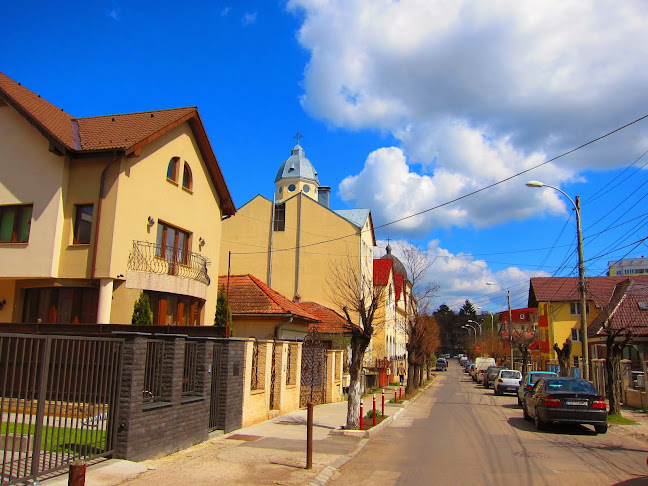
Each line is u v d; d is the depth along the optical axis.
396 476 9.20
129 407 8.66
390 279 50.31
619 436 14.49
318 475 8.82
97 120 19.64
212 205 22.22
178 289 18.34
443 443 13.02
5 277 16.72
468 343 106.75
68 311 16.98
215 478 8.30
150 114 19.81
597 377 27.97
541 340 51.19
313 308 34.59
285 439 12.38
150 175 18.03
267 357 15.91
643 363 22.36
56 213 16.56
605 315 37.50
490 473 9.44
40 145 17.09
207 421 11.59
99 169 16.81
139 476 8.05
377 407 21.94
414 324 34.16
